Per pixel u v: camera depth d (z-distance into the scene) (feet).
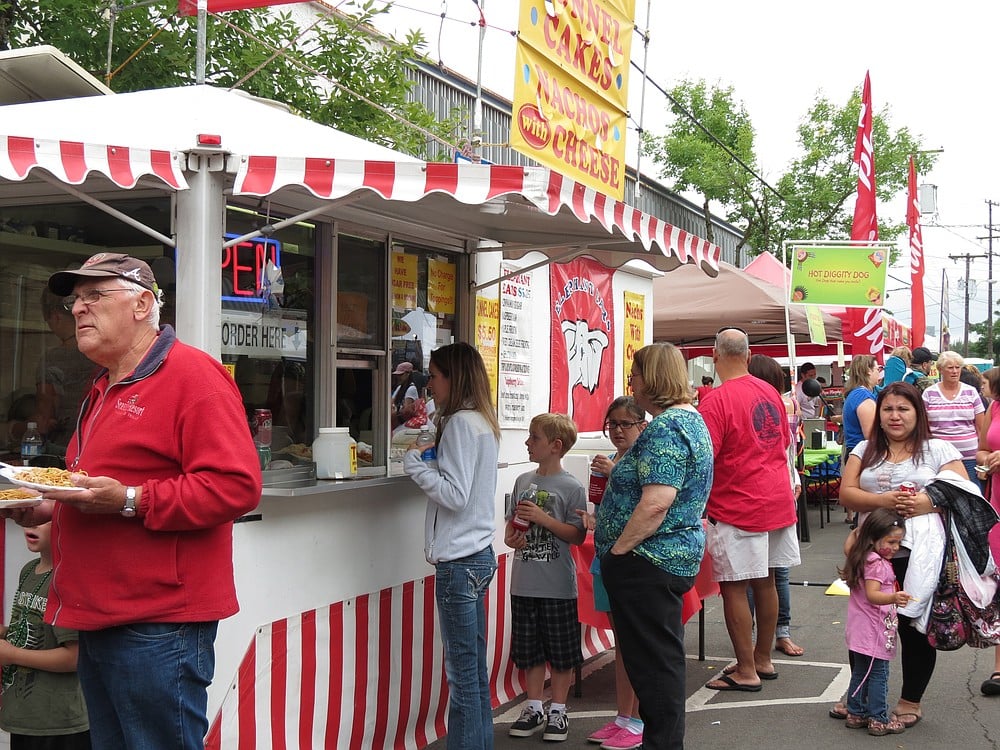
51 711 10.84
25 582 11.07
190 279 11.81
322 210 12.03
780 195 86.17
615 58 18.93
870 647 16.89
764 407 19.36
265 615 12.69
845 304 33.63
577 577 18.34
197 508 9.12
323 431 14.23
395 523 15.47
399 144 32.19
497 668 18.94
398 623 15.53
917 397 17.30
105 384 10.02
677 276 40.22
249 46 30.50
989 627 16.51
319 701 13.74
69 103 13.93
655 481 13.53
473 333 18.51
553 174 11.41
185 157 11.72
